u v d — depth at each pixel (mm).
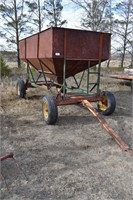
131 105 6871
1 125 4848
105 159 3400
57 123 5039
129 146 3902
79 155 3518
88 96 5449
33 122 5086
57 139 4141
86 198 2498
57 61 5117
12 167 3121
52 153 3574
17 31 23516
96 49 5215
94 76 12359
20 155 3482
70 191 2615
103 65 26078
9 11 22844
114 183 2783
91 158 3424
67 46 4867
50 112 4766
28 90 8633
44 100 4973
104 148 3785
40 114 5680
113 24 20531
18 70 16047
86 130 4621
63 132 4500
